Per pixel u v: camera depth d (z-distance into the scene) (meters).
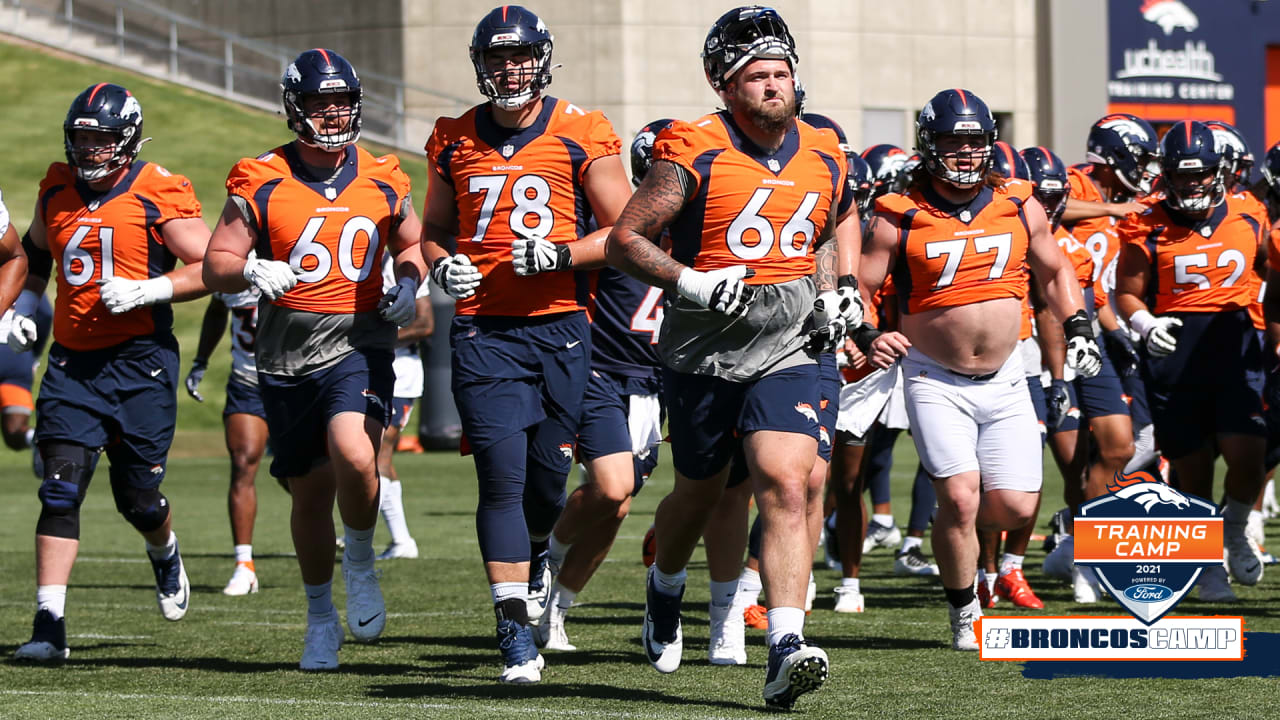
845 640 23.67
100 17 131.75
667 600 20.22
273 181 20.92
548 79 20.00
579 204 20.23
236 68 125.62
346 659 22.38
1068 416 30.11
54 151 105.50
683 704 18.20
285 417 21.25
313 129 20.66
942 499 22.16
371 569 21.56
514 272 19.47
